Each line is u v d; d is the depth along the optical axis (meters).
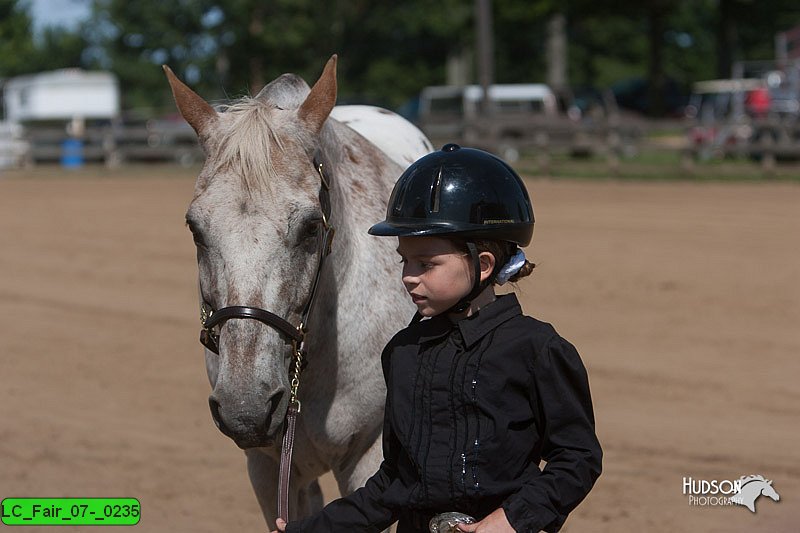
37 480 9.17
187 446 10.16
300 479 6.20
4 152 48.34
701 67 112.44
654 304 15.55
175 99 5.46
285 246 4.96
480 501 4.14
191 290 18.16
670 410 10.70
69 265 20.88
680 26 112.25
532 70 101.56
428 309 4.23
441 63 99.00
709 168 35.72
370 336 6.00
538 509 3.96
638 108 72.12
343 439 5.98
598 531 7.76
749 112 41.06
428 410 4.20
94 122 55.34
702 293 16.19
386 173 6.81
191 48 88.38
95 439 10.35
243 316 4.83
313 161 5.35
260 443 4.83
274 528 6.07
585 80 110.19
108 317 16.09
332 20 86.50
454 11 88.94
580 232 22.78
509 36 96.19
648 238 21.67
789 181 32.38
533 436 4.18
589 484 4.04
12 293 18.17
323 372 5.83
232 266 4.89
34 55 106.12
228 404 4.75
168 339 14.62
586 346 13.27
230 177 5.01
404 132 8.09
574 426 4.06
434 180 4.20
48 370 13.05
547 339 4.10
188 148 47.91
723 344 13.20
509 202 4.22
